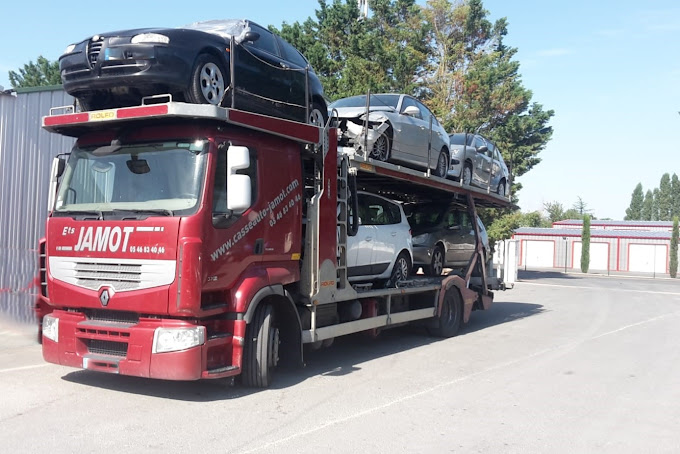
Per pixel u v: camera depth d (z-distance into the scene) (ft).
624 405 23.24
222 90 23.72
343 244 27.96
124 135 22.45
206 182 21.04
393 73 96.89
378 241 32.40
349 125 31.81
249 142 23.08
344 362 30.25
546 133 126.62
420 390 24.66
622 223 228.22
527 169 123.65
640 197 357.00
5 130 41.57
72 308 22.58
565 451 17.95
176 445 17.37
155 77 21.66
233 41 22.97
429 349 34.71
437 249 40.55
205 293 21.20
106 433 18.25
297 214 25.40
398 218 35.60
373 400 22.90
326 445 17.75
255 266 23.16
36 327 36.17
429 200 43.60
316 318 27.04
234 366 22.03
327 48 111.86
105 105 23.86
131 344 20.84
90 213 22.12
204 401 21.94
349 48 103.19
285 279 24.40
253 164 23.20
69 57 22.67
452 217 42.93
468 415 21.33
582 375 28.40
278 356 25.55
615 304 67.15
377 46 97.55
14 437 17.78
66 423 19.15
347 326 28.68
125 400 21.84
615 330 44.50
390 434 18.95
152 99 22.89
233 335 22.15
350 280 30.22
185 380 22.66
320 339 26.48
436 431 19.39
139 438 17.87
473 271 44.75
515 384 26.23
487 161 48.85
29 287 37.73
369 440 18.31
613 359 32.63
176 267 20.33
